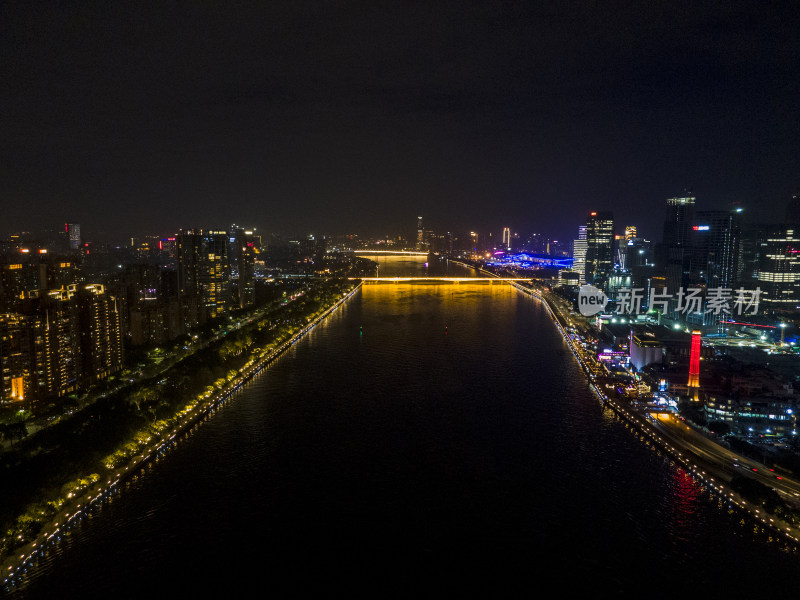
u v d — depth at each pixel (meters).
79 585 172.25
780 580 176.00
